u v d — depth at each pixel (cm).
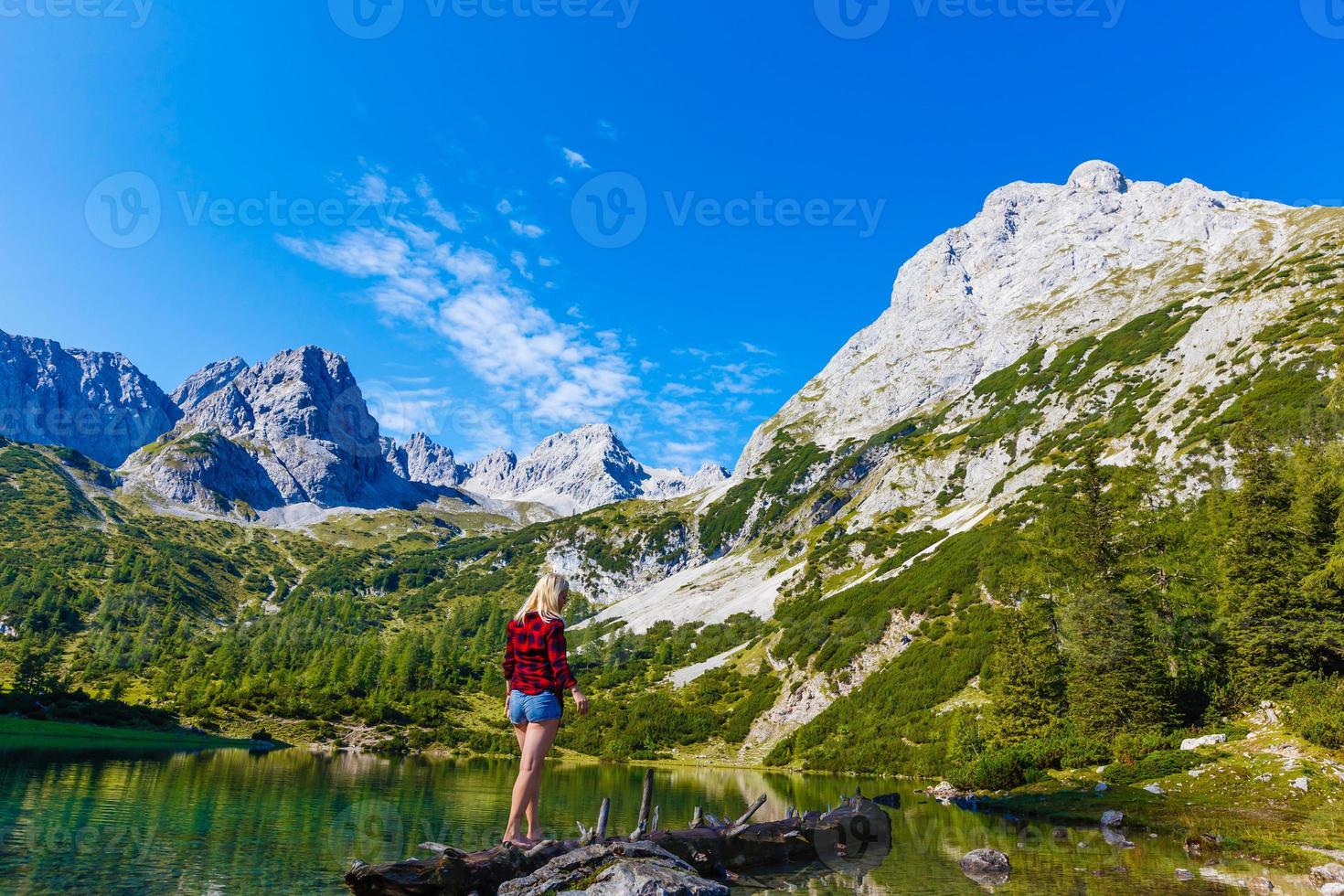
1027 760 3591
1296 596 3419
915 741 5981
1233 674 3609
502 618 19362
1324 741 2719
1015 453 14212
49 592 17312
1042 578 5166
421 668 12131
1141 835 2098
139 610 18425
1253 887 1377
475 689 12012
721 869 1378
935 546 11012
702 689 10100
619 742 8144
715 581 17338
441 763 6662
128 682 12619
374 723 9625
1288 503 3759
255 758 5684
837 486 19250
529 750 1027
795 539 18112
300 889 1268
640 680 11756
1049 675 4491
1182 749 3186
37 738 6031
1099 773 3275
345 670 11550
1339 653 3309
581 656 13988
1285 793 2431
